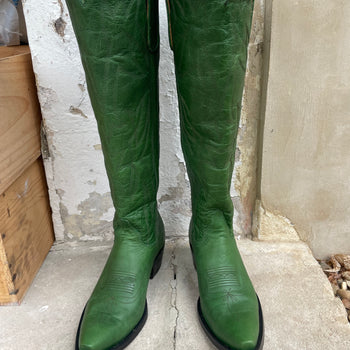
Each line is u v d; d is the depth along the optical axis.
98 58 0.61
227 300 0.73
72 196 1.06
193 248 0.88
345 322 0.78
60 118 0.96
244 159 1.00
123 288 0.76
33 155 0.94
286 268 0.95
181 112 0.73
